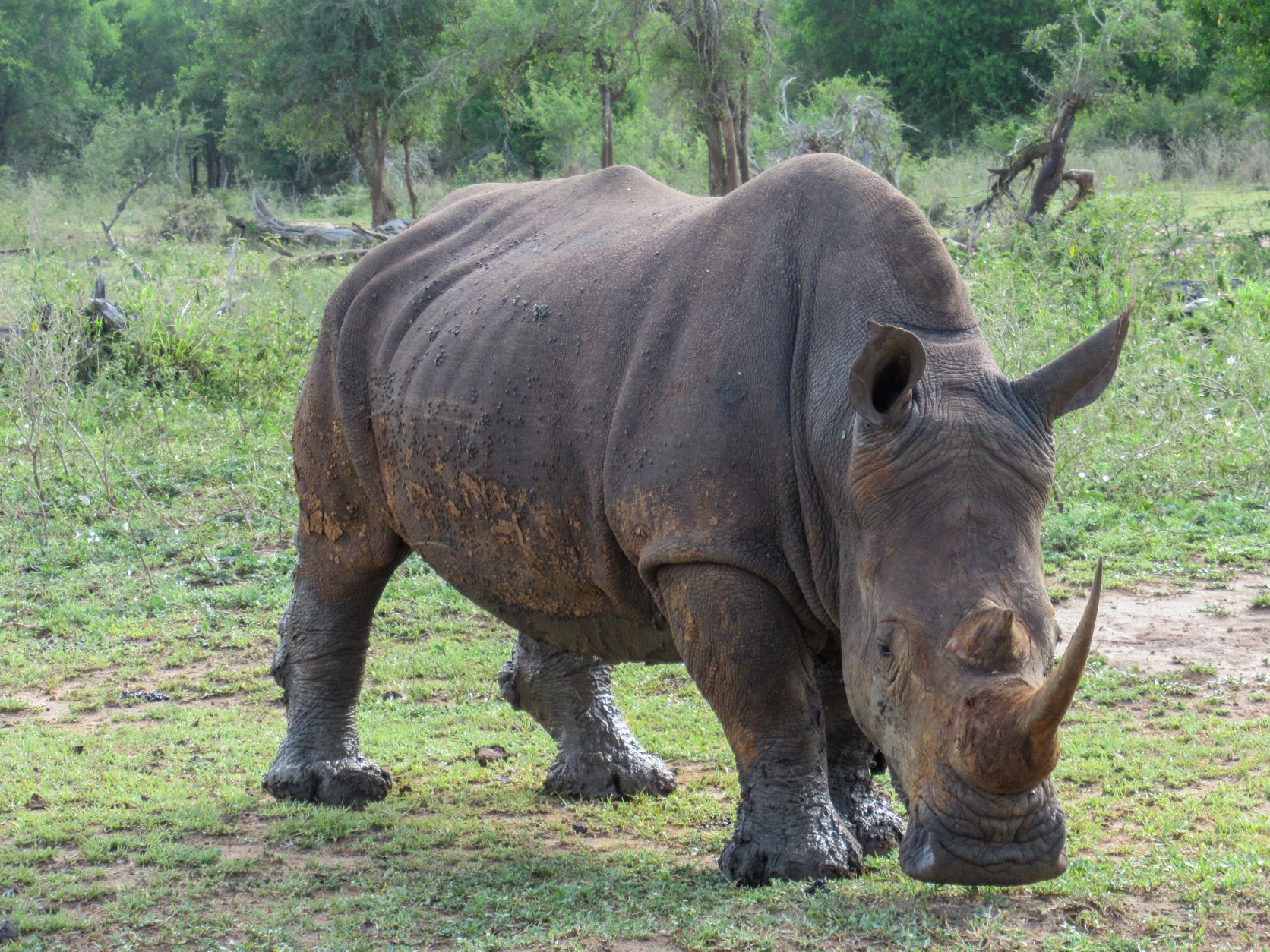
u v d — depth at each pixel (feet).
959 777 18.20
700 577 22.97
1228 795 28.25
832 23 243.60
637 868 25.36
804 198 24.22
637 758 30.83
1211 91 199.82
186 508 57.41
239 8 192.75
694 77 146.61
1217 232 118.11
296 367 76.69
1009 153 123.13
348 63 181.57
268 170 255.29
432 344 28.40
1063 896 23.00
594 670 31.22
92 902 24.43
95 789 30.55
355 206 225.97
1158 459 56.95
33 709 37.09
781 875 23.08
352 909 23.73
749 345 23.32
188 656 41.32
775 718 23.18
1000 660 18.07
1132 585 45.34
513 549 26.84
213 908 24.00
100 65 304.30
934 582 19.30
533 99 221.87
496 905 23.62
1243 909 22.20
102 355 75.51
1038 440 20.58
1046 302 71.51
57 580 48.42
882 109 146.00
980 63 219.61
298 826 28.35
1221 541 49.24
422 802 30.27
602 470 24.64
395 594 47.16
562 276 26.73
